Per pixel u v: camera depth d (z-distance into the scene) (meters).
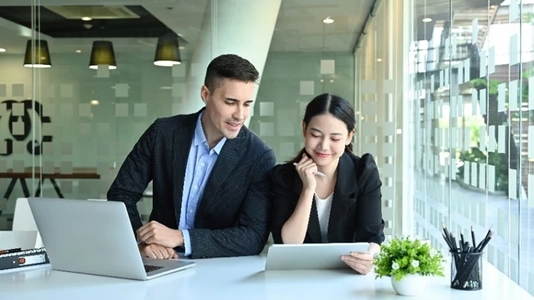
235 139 2.42
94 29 5.29
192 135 2.45
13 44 5.40
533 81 2.02
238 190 2.40
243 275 2.01
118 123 5.25
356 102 4.86
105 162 5.28
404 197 4.70
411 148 4.71
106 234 1.94
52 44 5.35
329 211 2.36
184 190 2.45
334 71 4.90
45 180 5.36
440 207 3.63
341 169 2.32
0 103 5.40
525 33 2.10
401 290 1.74
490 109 2.56
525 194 2.11
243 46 5.06
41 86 5.36
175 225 2.47
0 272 2.08
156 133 2.48
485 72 2.64
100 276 2.02
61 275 2.05
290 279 1.96
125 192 2.51
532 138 2.03
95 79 5.29
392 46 4.79
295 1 4.96
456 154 3.21
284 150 4.92
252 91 2.30
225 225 2.44
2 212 5.41
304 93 4.93
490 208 2.55
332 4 4.91
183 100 5.17
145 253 2.26
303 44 4.95
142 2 5.22
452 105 3.31
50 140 5.34
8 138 5.39
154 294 1.78
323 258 2.07
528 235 2.08
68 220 1.99
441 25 3.62
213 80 2.28
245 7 5.03
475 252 1.79
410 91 4.73
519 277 2.18
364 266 2.00
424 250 1.77
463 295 1.74
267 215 2.39
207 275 2.02
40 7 5.36
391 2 4.78
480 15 2.74
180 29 5.18
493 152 2.51
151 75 5.23
